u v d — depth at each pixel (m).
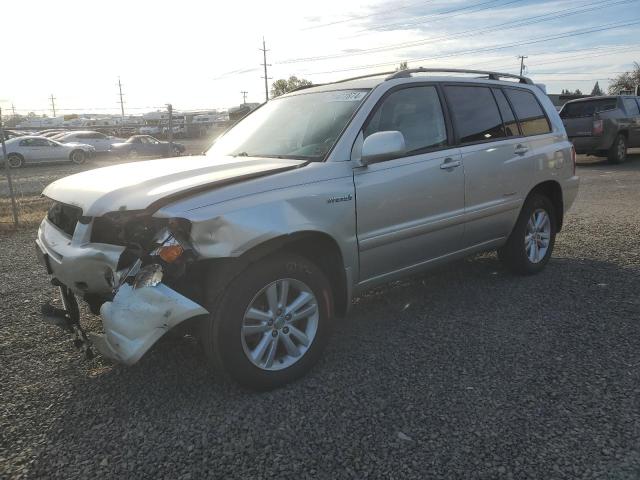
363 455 2.52
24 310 4.55
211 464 2.49
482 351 3.57
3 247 7.10
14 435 2.74
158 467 2.48
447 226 4.15
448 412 2.86
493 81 4.88
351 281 3.56
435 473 2.38
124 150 26.11
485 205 4.48
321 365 3.44
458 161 4.20
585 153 14.98
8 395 3.14
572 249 6.14
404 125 3.96
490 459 2.46
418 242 3.96
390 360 3.48
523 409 2.86
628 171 13.21
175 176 3.17
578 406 2.87
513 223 4.86
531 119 5.16
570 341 3.68
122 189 3.04
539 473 2.36
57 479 2.41
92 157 26.67
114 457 2.55
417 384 3.16
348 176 3.46
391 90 3.94
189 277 2.89
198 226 2.79
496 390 3.06
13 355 3.68
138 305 2.72
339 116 3.79
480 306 4.41
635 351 3.49
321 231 3.26
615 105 14.92
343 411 2.90
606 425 2.69
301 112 4.17
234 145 4.28
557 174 5.27
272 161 3.53
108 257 2.89
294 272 3.15
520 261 5.04
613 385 3.08
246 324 3.02
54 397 3.12
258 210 2.98
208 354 3.00
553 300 4.49
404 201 3.78
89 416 2.91
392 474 2.39
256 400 3.04
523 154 4.84
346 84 4.24
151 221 2.89
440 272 5.37
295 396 3.07
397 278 4.00
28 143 23.52
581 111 15.48
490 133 4.61
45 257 3.38
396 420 2.80
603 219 7.76
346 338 3.86
